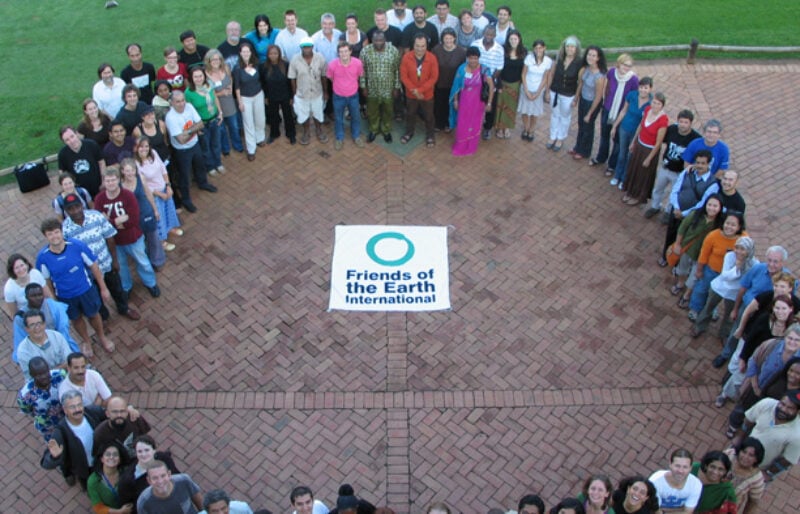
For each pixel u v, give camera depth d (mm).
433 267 10203
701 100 13180
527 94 11773
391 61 11523
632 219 10977
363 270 10180
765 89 13445
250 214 11055
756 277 8188
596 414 8562
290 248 10516
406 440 8305
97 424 7195
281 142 12406
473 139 11922
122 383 8875
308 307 9734
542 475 7992
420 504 7742
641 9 15930
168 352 9219
